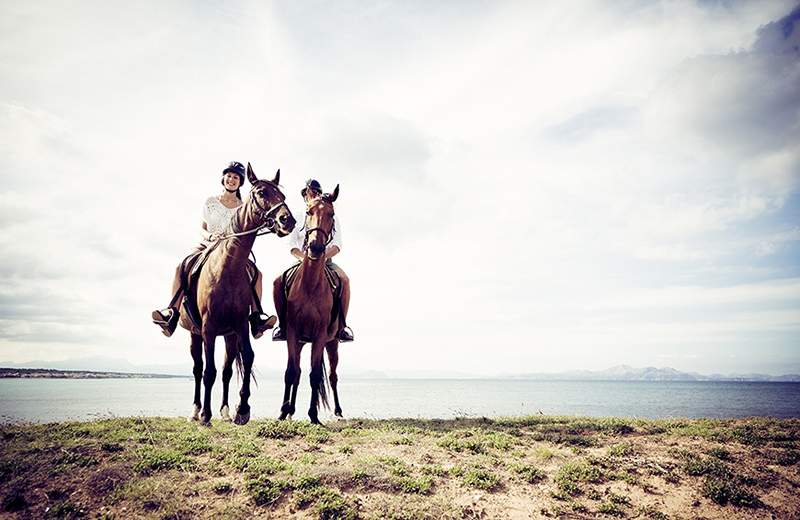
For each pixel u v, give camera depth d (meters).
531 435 7.48
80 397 39.66
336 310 8.66
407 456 6.16
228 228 7.19
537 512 4.77
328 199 7.84
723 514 4.91
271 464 5.27
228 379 7.44
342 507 4.44
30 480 4.55
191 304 7.41
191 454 5.57
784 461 6.18
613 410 34.53
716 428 7.96
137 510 4.19
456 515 4.55
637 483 5.48
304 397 50.12
